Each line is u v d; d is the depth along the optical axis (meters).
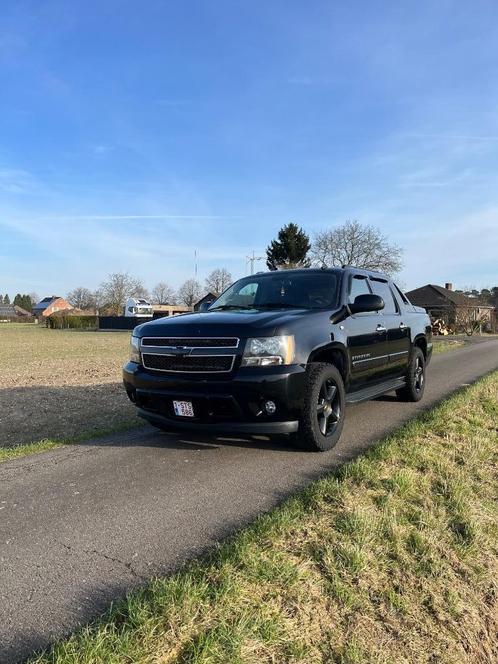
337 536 3.08
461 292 78.62
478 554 3.14
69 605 2.46
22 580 2.69
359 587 2.69
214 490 3.95
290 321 4.65
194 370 4.51
